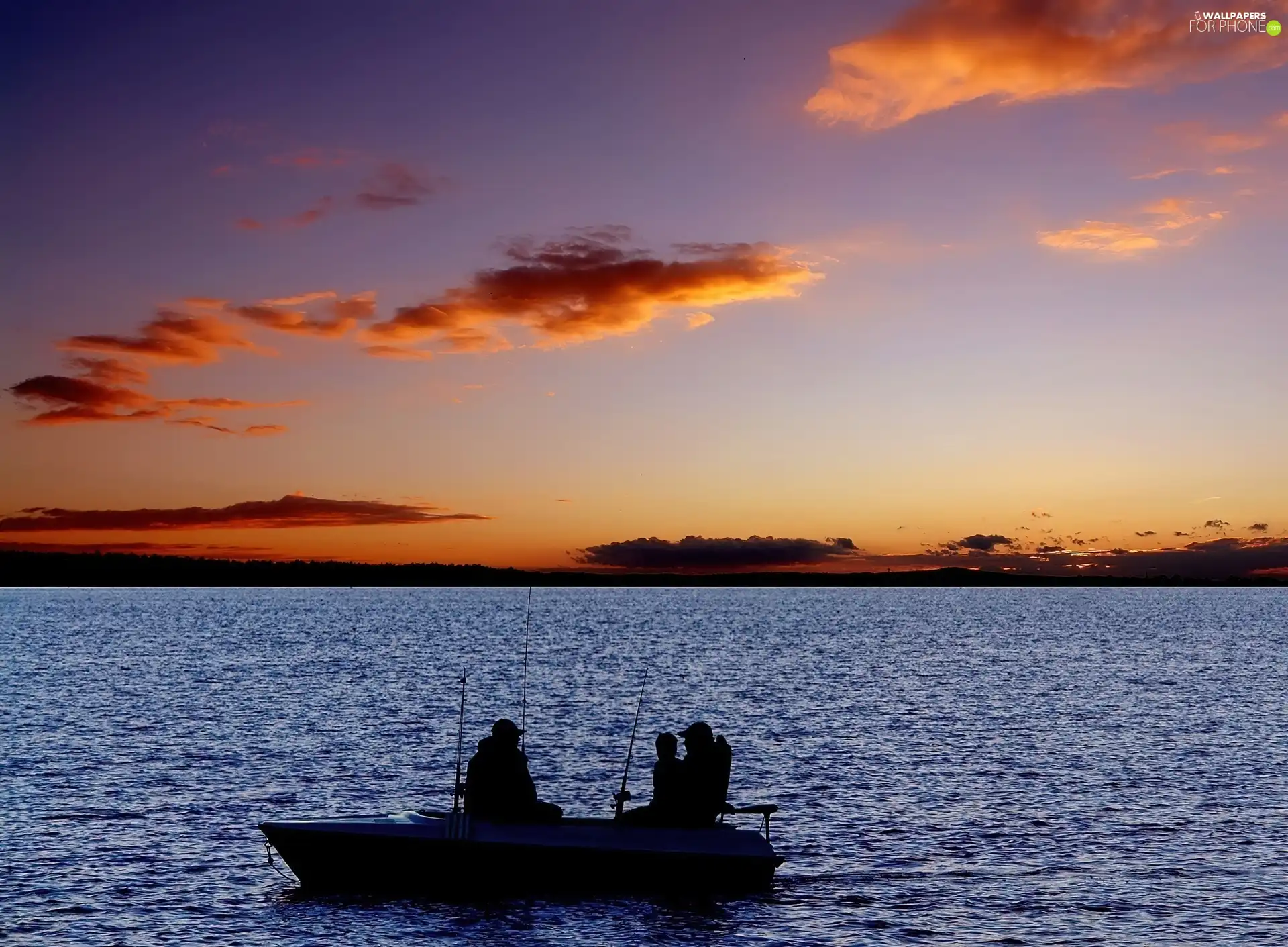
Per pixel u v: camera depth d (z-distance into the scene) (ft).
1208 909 54.60
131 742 110.73
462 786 58.90
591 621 529.86
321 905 54.85
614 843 56.29
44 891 57.11
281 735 116.78
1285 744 110.52
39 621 499.10
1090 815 75.61
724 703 153.48
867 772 93.66
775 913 53.93
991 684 184.14
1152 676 200.23
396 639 344.90
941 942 50.03
